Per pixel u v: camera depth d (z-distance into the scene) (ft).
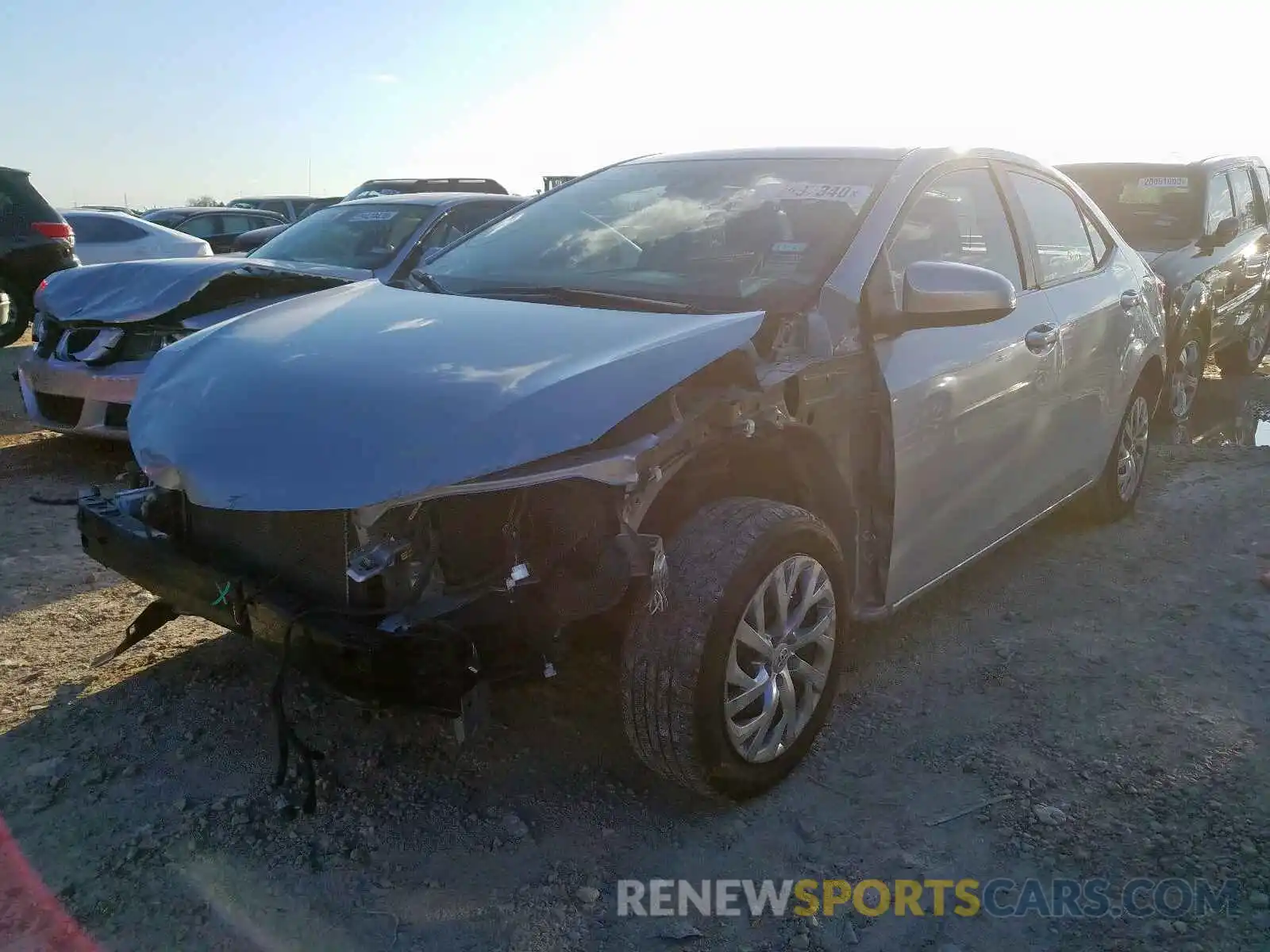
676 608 8.57
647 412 8.50
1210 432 24.93
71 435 18.99
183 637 12.50
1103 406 15.26
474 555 8.45
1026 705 11.21
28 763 9.84
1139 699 11.34
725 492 9.87
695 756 8.71
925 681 11.78
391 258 22.38
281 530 8.89
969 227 12.63
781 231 11.23
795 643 9.50
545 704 11.05
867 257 10.76
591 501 8.29
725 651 8.64
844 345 10.18
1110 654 12.45
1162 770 9.95
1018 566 15.26
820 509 10.43
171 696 11.10
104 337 18.19
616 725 10.74
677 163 13.51
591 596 8.19
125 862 8.52
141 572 9.93
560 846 8.88
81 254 43.60
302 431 8.19
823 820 9.25
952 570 12.32
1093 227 16.01
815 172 12.19
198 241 47.01
